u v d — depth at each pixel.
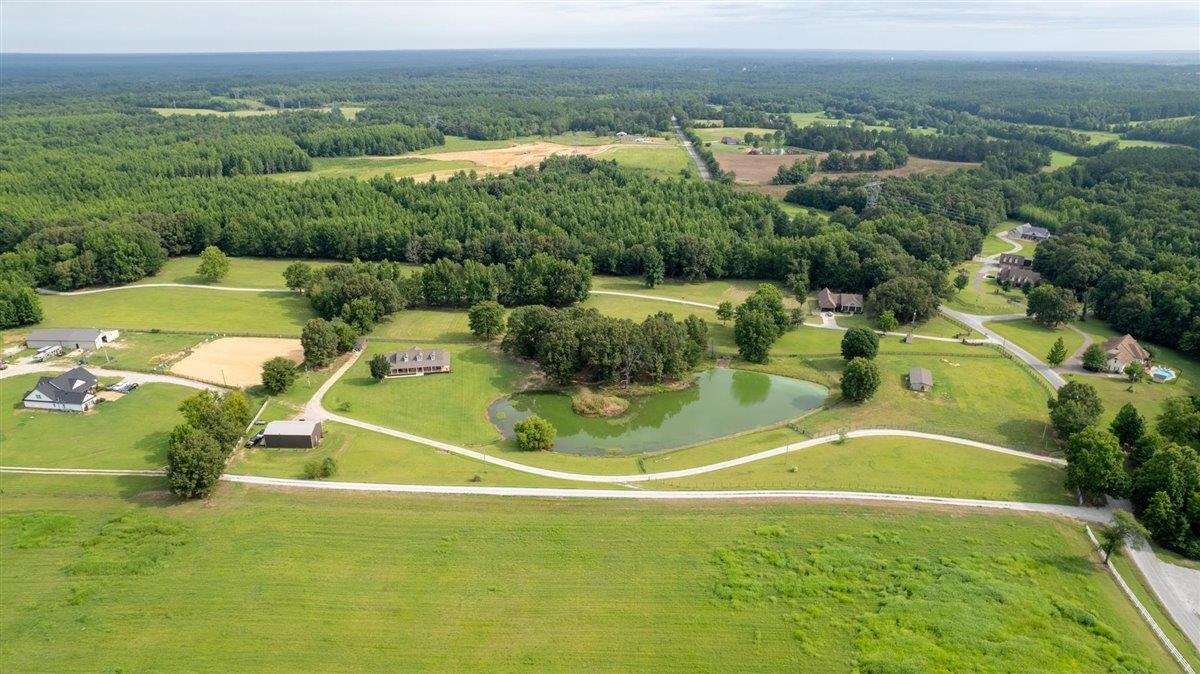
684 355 133.62
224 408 106.75
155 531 83.62
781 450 105.69
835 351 143.62
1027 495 91.50
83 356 134.12
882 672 62.97
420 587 74.62
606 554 79.75
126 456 101.69
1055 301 152.88
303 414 116.94
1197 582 75.44
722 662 65.19
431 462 102.12
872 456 102.06
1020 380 128.62
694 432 116.19
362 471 98.25
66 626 69.62
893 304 155.38
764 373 135.75
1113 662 64.00
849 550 79.69
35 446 103.75
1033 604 70.69
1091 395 108.31
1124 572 76.69
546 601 72.69
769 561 78.25
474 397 126.12
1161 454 85.56
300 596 73.44
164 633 68.75
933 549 80.19
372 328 151.12
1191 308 140.25
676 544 81.44
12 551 80.75
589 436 115.38
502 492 92.38
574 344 128.25
